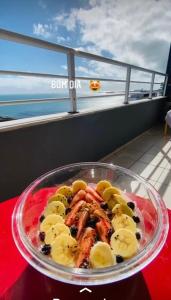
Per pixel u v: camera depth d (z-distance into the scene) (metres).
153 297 0.45
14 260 0.53
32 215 0.66
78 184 0.71
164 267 0.51
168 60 5.07
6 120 1.43
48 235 0.51
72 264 0.44
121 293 0.46
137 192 0.76
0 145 1.27
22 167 1.46
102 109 2.29
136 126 3.60
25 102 1.46
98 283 0.40
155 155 2.87
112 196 0.65
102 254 0.44
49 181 0.79
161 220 0.57
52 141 1.68
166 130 3.86
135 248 0.47
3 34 1.10
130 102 3.15
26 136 1.43
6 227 0.64
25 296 0.46
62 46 1.54
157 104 4.62
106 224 0.54
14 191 1.45
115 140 2.88
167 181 2.14
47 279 0.49
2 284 0.48
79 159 2.11
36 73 1.45
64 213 0.60
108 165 0.84
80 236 0.51
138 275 0.50
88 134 2.17
